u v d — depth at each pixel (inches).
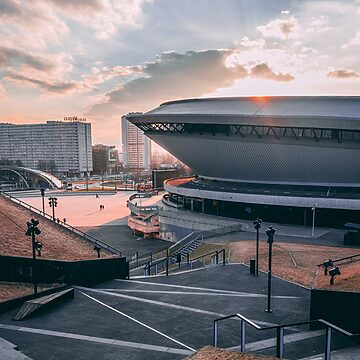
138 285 837.8
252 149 1850.4
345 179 1852.9
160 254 1518.2
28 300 697.6
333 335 515.2
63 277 815.1
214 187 2124.8
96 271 849.5
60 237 1159.0
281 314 644.7
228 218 1900.8
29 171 6250.0
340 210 1656.0
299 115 1630.2
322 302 540.7
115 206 3223.4
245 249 1184.8
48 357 492.7
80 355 498.3
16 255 867.4
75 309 673.6
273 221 1806.1
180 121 1893.5
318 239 1417.3
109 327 592.4
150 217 2178.9
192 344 531.8
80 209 3053.6
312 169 1841.8
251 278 875.4
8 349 494.6
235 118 1736.0
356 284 582.9
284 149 1776.6
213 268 973.2
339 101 1878.7
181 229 1862.7
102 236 2090.3
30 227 716.7
